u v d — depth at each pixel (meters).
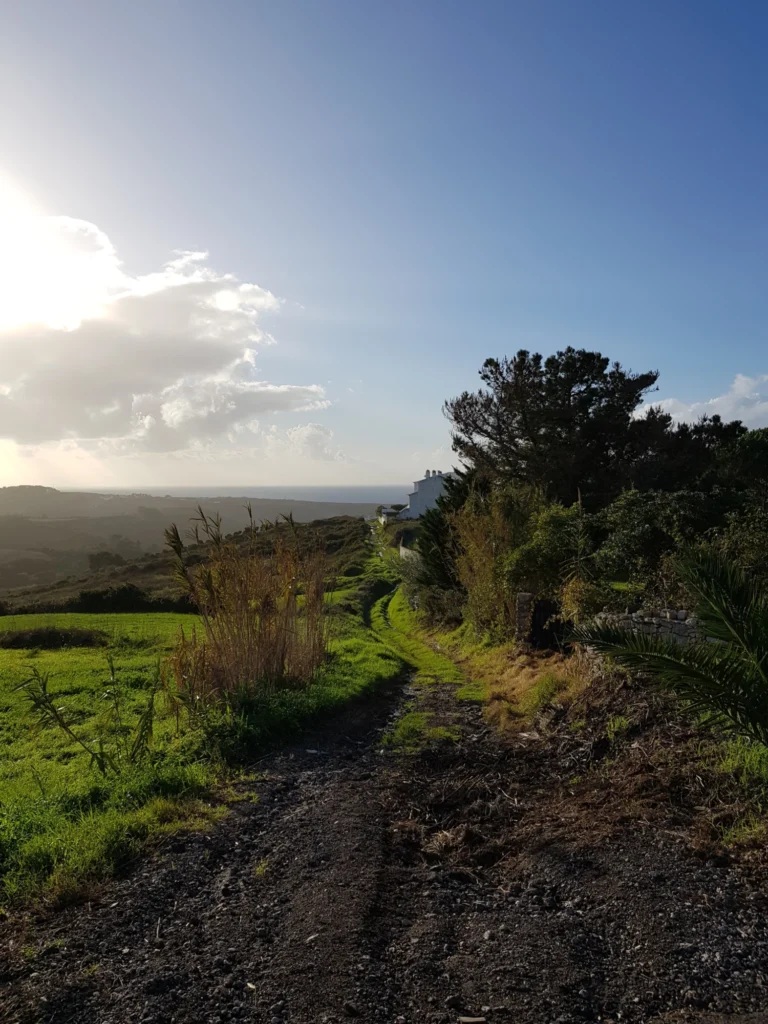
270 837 6.48
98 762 8.27
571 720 9.37
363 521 82.38
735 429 34.78
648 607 11.32
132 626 24.11
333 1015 3.64
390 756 9.33
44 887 5.38
